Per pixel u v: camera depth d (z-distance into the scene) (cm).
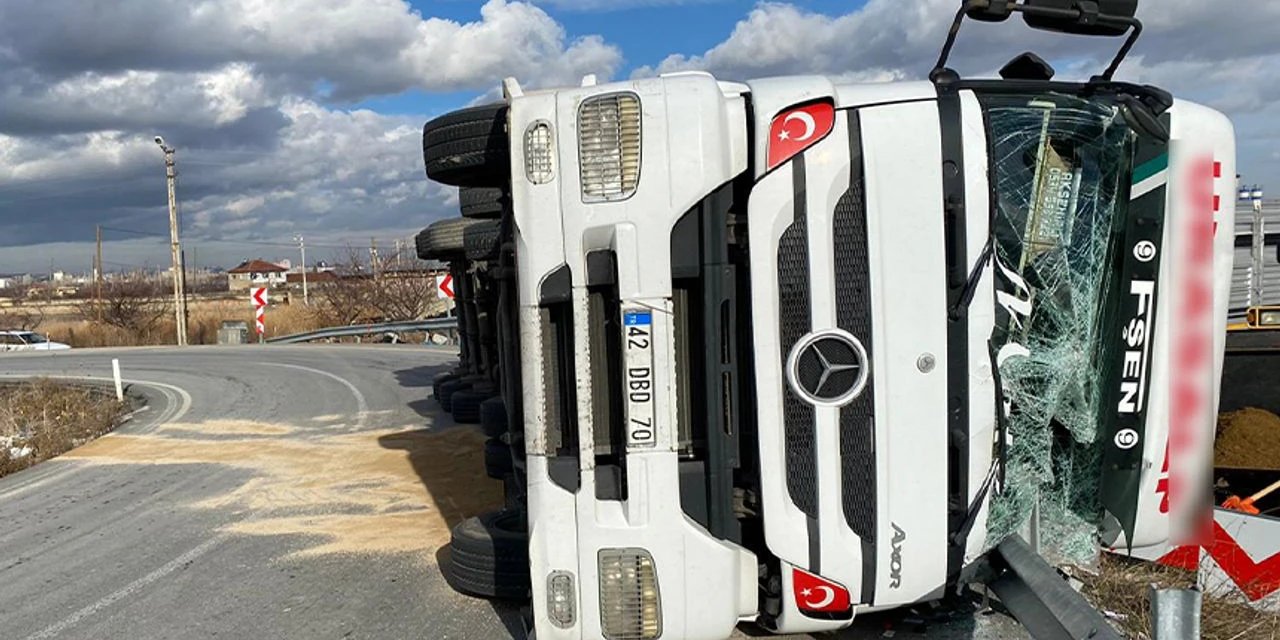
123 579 563
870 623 401
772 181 313
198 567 575
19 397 1549
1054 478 360
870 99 318
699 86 310
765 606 341
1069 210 340
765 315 316
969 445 320
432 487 748
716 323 320
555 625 326
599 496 322
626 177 307
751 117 317
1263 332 547
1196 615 224
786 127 312
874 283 313
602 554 321
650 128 307
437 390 1209
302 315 3766
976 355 318
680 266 318
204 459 952
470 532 480
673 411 315
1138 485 347
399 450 912
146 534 666
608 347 323
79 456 1012
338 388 1474
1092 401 346
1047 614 297
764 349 317
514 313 384
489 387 975
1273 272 785
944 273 314
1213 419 351
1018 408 339
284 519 680
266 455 948
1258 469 473
